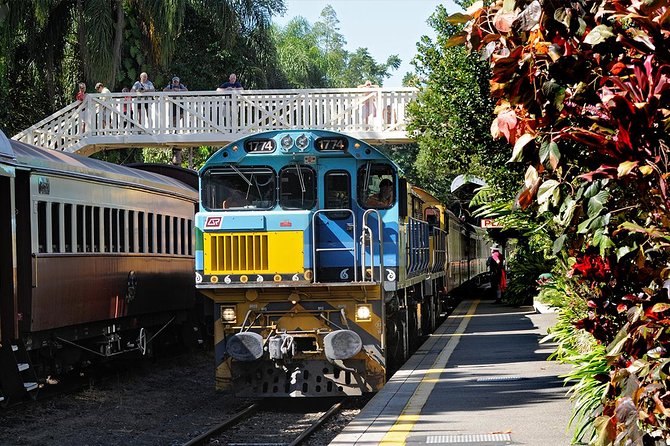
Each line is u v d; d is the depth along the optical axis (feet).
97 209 53.88
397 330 53.67
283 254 45.03
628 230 16.15
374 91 83.15
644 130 15.51
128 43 111.86
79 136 85.61
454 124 56.08
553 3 15.93
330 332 45.09
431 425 31.83
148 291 61.21
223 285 45.29
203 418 45.80
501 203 56.29
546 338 48.93
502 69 16.37
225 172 47.24
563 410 33.83
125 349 61.00
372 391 45.44
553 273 60.08
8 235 43.60
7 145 43.91
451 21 17.60
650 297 15.87
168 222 65.92
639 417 15.78
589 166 16.70
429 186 160.04
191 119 85.40
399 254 47.60
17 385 43.47
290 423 42.96
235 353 44.75
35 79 115.55
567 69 16.17
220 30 119.65
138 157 124.77
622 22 15.96
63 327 50.14
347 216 46.60
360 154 46.65
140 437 40.60
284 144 46.50
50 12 109.60
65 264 49.39
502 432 30.09
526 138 16.39
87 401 49.37
